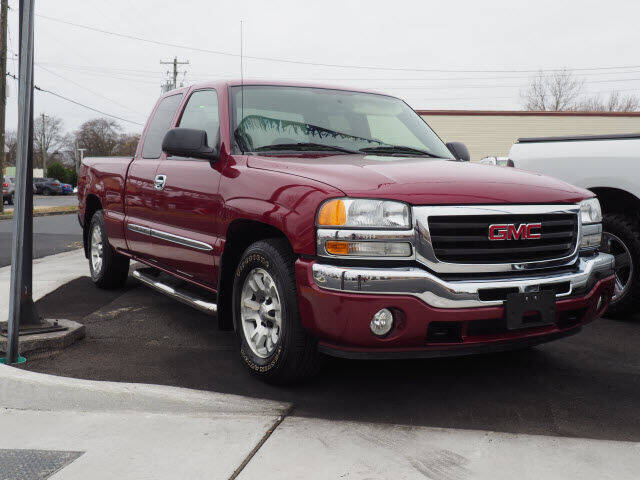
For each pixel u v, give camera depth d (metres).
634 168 4.69
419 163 3.53
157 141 4.99
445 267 2.92
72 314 5.00
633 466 2.48
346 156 3.78
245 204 3.43
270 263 3.24
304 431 2.80
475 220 2.99
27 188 4.02
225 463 2.50
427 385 3.44
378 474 2.41
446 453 2.59
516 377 3.58
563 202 3.28
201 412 3.05
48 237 13.29
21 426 2.92
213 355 3.97
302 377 3.27
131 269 6.78
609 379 3.56
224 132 3.92
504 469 2.45
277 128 4.02
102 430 2.85
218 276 3.81
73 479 2.39
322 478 2.38
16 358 3.67
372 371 3.67
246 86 4.26
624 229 4.71
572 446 2.65
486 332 3.07
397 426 2.86
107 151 95.50
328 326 2.93
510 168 3.74
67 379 3.28
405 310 2.85
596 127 32.12
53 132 97.75
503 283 2.98
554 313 3.12
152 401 3.10
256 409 3.05
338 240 2.89
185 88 4.88
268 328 3.42
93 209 6.13
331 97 4.47
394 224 2.89
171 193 4.33
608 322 4.92
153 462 2.52
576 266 3.35
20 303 4.04
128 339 4.32
